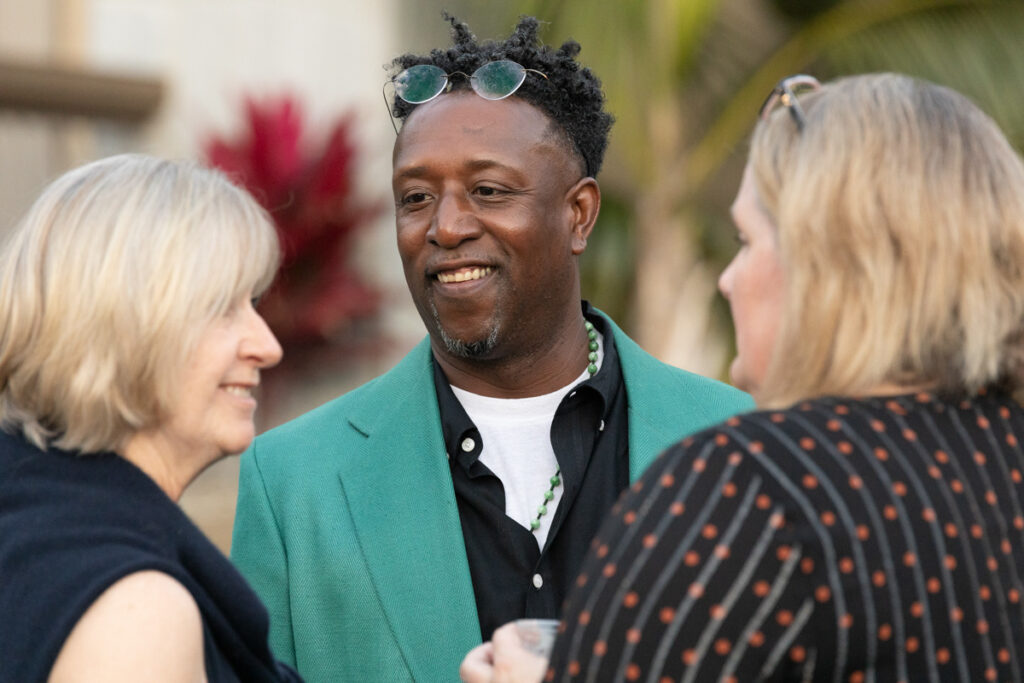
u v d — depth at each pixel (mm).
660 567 2855
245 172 11961
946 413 3062
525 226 4875
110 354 3301
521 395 5141
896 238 3002
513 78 4914
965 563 2877
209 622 3340
